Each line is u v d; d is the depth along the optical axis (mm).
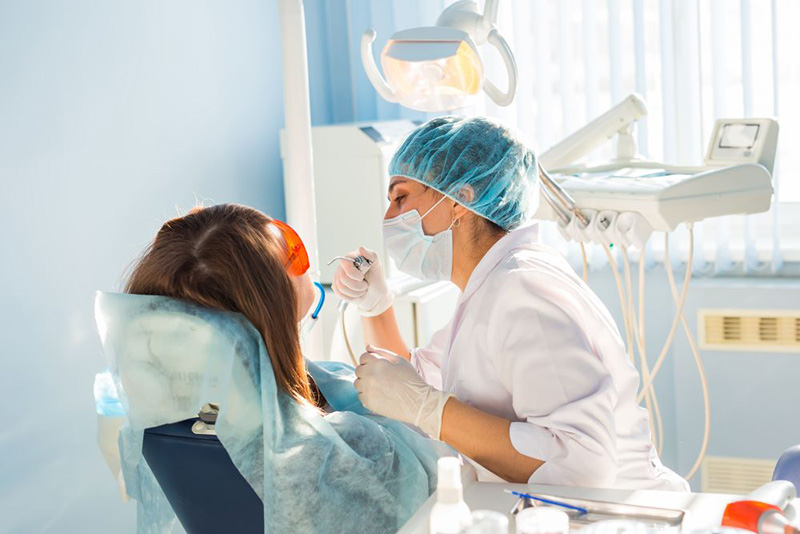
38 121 2117
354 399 1473
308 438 1232
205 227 1280
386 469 1298
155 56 2465
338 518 1246
